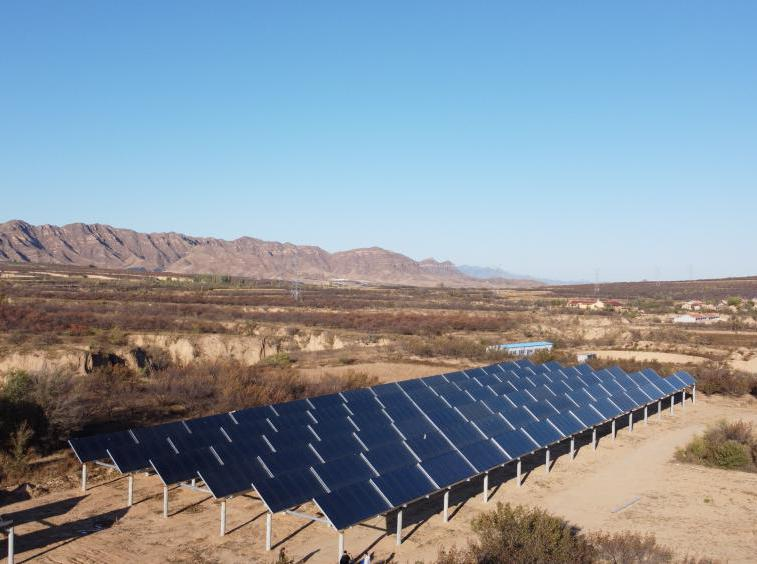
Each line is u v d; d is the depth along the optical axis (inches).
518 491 1093.8
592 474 1202.6
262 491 783.1
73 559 768.9
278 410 1143.6
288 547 827.4
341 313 4062.5
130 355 2126.0
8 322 2362.2
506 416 1239.5
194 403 1523.1
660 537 914.7
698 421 1678.2
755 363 2536.9
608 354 2819.9
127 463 924.0
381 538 871.7
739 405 1894.7
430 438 1054.4
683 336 3383.4
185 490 1017.5
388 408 1227.2
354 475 884.6
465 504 1018.7
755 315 4586.6
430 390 1354.6
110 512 919.7
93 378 1622.8
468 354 2625.5
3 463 1029.2
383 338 3085.6
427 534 891.4
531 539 759.7
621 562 780.0
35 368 1788.9
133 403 1501.0
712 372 2146.9
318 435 1068.5
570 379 1633.9
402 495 842.2
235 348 2596.0
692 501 1068.5
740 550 874.1
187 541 834.8
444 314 4365.2
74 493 987.3
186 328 2861.7
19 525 862.5
